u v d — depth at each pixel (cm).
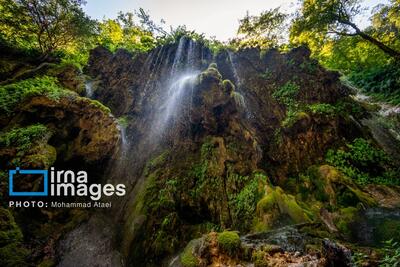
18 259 439
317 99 795
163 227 530
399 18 1016
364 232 421
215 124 671
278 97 797
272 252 349
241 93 802
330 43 1161
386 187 584
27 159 545
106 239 565
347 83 1428
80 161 696
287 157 678
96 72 1038
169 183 621
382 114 1006
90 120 718
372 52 1270
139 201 615
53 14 945
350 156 663
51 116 689
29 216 547
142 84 959
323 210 512
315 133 705
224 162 626
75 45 1128
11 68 917
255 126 743
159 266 466
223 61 879
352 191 532
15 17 923
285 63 862
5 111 666
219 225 532
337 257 324
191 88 727
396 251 284
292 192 600
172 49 966
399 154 758
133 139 841
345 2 968
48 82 829
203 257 367
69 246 535
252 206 528
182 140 735
